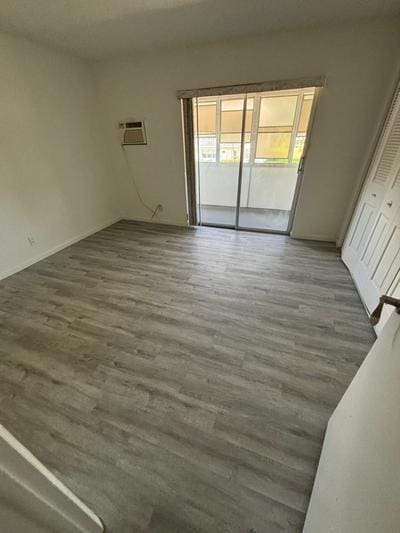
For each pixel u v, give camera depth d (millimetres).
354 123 2684
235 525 964
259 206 3969
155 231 3912
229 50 2688
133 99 3363
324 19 2209
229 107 3176
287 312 2102
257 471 1117
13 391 1484
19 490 486
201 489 1063
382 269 1957
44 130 2922
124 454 1188
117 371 1606
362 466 634
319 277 2596
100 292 2412
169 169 3725
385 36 2260
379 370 756
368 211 2436
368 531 483
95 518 875
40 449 1214
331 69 2506
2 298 2334
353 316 2049
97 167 3803
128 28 2340
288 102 3014
